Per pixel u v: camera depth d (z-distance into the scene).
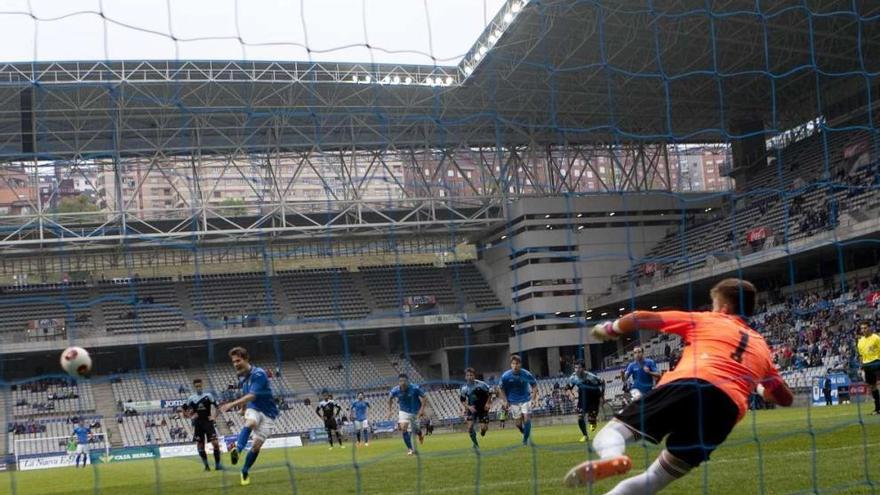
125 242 51.75
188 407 16.67
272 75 45.16
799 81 51.00
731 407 4.92
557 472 11.44
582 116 53.41
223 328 53.00
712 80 49.66
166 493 12.25
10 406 47.22
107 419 46.62
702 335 5.16
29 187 52.06
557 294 55.91
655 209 57.69
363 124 49.22
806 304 40.19
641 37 42.81
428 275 59.84
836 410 25.16
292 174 54.78
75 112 45.50
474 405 18.69
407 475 12.71
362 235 55.78
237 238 53.00
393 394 18.95
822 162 47.59
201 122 48.66
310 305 55.94
